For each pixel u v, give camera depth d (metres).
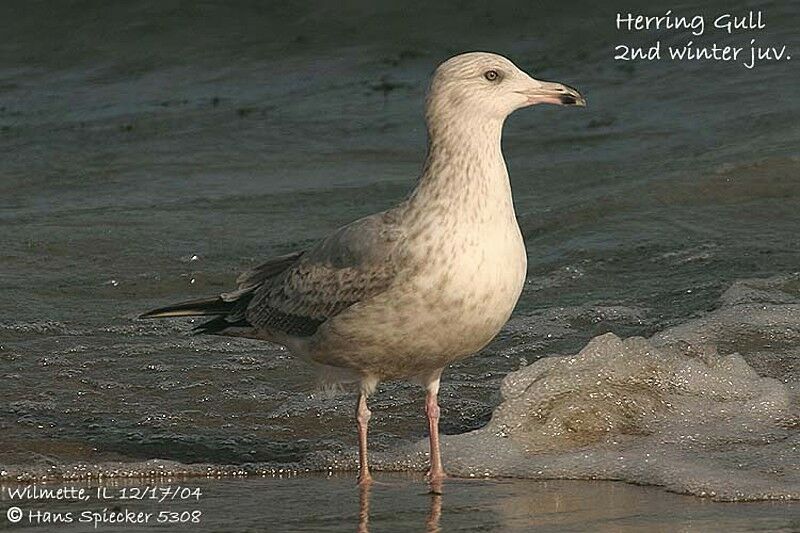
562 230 17.53
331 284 11.05
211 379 13.55
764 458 11.16
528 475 11.27
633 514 10.09
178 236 18.11
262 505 10.58
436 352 10.91
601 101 22.98
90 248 17.67
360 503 10.59
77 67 27.67
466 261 10.55
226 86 26.11
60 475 11.43
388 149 21.92
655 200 18.08
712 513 10.09
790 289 15.04
